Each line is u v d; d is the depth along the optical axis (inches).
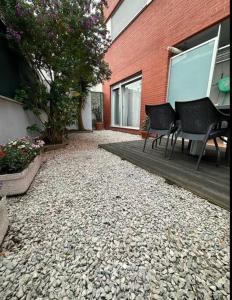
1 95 89.7
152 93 182.5
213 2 109.8
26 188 62.0
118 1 223.6
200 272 30.7
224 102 151.6
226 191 56.2
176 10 139.8
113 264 32.6
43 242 38.1
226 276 29.9
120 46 240.8
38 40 113.9
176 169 78.3
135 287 28.4
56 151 131.0
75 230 42.0
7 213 45.4
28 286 28.5
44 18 107.7
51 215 48.4
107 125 326.3
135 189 64.3
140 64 199.6
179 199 56.5
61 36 119.5
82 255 34.6
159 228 42.4
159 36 163.5
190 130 79.8
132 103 236.2
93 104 336.5
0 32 102.9
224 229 41.8
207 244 37.1
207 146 127.8
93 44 149.1
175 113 92.7
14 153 65.9
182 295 27.0
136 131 225.8
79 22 120.3
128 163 97.3
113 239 38.9
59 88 129.0
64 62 121.6
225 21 108.0
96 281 29.3
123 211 50.1
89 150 134.2
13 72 117.3
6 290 27.8
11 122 104.3
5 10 101.1
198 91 131.6
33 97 128.5
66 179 74.8
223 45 135.8
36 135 153.6
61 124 143.8
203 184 61.6
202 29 119.5
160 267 31.8
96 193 61.5
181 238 39.0
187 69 139.3
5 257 34.1
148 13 175.8
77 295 27.1
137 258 33.9
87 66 166.6
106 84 307.0
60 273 30.8
